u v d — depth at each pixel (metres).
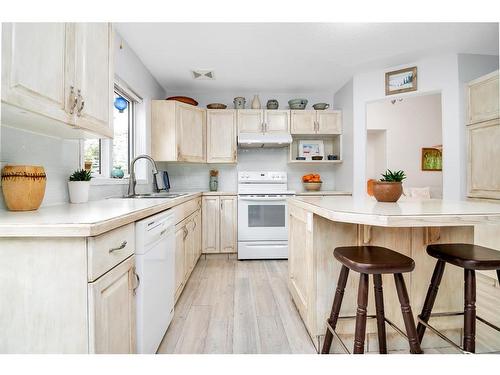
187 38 2.63
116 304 1.11
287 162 4.21
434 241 1.71
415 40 2.73
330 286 1.70
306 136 4.22
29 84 1.00
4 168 1.28
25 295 0.93
